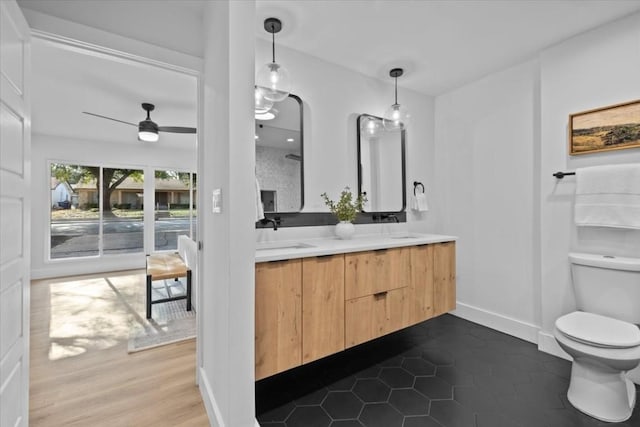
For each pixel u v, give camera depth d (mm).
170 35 1725
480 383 1926
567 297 2205
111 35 1558
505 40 2189
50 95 3160
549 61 2273
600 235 2039
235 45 1294
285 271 1590
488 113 2760
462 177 2984
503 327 2674
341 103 2547
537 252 2457
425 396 1799
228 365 1310
